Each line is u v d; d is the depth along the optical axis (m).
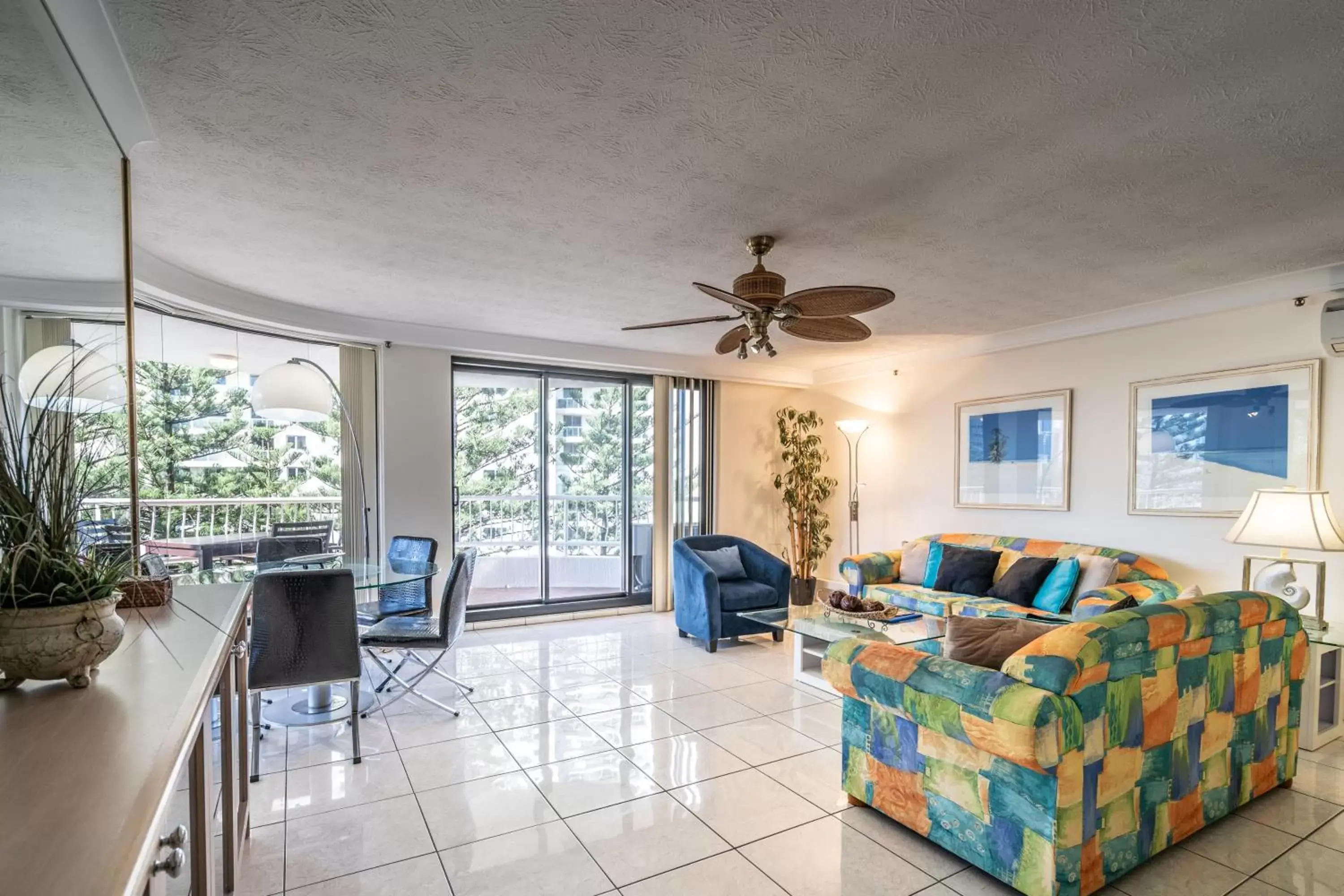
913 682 2.32
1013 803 2.06
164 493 5.95
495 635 5.52
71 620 1.13
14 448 1.25
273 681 2.95
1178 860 2.31
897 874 2.24
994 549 5.18
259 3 1.61
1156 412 4.52
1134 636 2.13
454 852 2.35
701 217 3.00
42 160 2.03
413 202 2.84
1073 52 1.81
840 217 2.99
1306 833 2.49
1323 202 2.82
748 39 1.75
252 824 2.53
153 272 3.59
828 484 6.98
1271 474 3.98
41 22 1.57
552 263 3.66
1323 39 1.74
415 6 1.62
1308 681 3.26
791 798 2.75
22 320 1.97
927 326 5.18
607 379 6.44
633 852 2.36
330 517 6.10
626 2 1.61
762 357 6.53
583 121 2.17
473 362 5.72
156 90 1.98
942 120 2.16
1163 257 3.54
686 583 5.30
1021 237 3.24
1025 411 5.30
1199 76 1.92
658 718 3.64
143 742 0.94
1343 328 3.57
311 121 2.17
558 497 6.38
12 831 0.71
